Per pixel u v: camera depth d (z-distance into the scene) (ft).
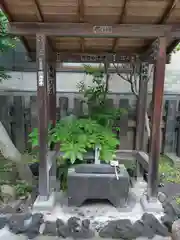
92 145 7.24
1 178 8.44
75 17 5.87
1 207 6.68
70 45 8.32
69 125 7.74
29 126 11.55
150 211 6.43
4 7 5.39
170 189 8.18
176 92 12.15
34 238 5.39
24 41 7.74
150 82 11.10
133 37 6.14
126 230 5.51
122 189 6.59
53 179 8.18
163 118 11.78
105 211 6.48
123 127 10.94
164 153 12.00
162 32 5.97
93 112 9.78
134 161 9.37
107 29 5.97
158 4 5.30
